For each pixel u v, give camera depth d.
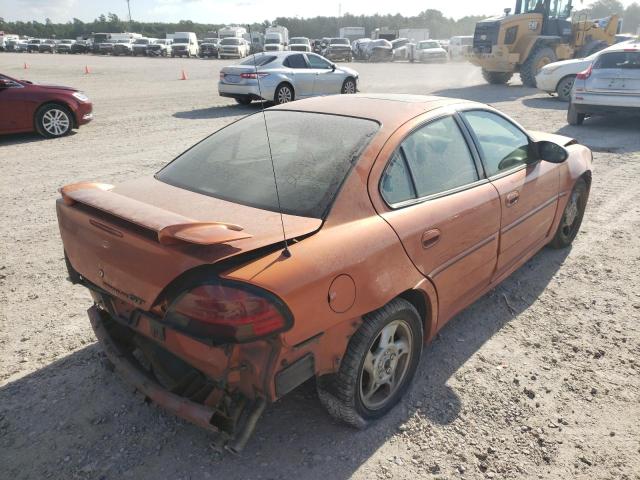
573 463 2.50
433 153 3.02
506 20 17.91
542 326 3.68
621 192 6.70
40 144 9.59
